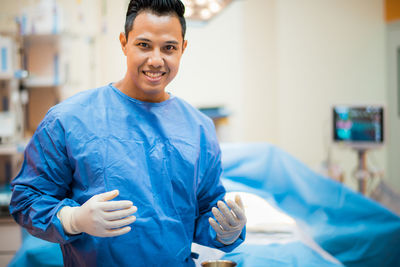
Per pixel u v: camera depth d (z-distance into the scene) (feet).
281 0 12.53
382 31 13.12
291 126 12.69
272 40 12.64
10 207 3.12
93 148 3.06
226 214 3.14
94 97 3.32
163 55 3.09
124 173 3.06
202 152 3.51
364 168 10.90
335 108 10.73
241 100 12.55
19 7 9.82
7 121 9.29
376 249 7.13
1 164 10.03
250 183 7.41
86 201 2.98
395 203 10.20
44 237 2.96
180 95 12.45
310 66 12.73
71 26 9.98
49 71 9.95
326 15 12.73
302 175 7.83
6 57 8.96
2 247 8.33
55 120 3.08
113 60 10.07
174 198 3.25
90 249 3.01
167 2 3.08
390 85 13.25
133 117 3.29
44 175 3.06
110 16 10.05
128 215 2.75
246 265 4.81
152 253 3.06
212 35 12.53
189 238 3.34
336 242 7.07
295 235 5.82
